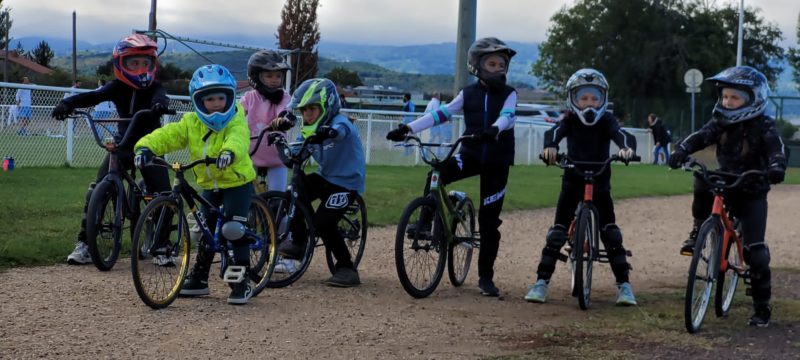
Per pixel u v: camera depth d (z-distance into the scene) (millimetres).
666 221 12914
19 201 10125
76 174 14039
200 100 6027
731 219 6562
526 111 39875
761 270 6262
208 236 6301
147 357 4941
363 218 7641
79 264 7461
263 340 5426
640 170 25234
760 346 5688
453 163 7082
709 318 6469
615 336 5855
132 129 7273
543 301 6930
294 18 34844
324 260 8359
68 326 5500
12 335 5234
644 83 46250
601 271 8609
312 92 6891
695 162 6195
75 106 7328
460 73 12719
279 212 6969
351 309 6391
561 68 48781
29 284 6629
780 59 48406
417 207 6871
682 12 46406
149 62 7457
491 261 7184
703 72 46125
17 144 15070
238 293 6332
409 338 5648
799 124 33156
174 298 6223
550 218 12484
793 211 14727
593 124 6746
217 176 6199
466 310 6559
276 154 7551
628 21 46594
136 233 5836
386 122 21016
